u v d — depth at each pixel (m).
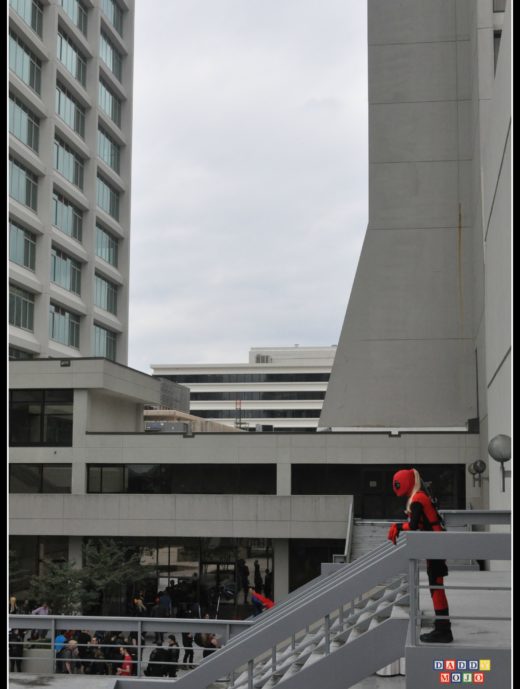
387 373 43.00
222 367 157.88
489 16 35.84
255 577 36.28
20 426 39.66
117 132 67.75
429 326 42.97
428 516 8.55
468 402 42.31
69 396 39.59
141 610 29.78
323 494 37.97
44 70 54.72
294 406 155.00
